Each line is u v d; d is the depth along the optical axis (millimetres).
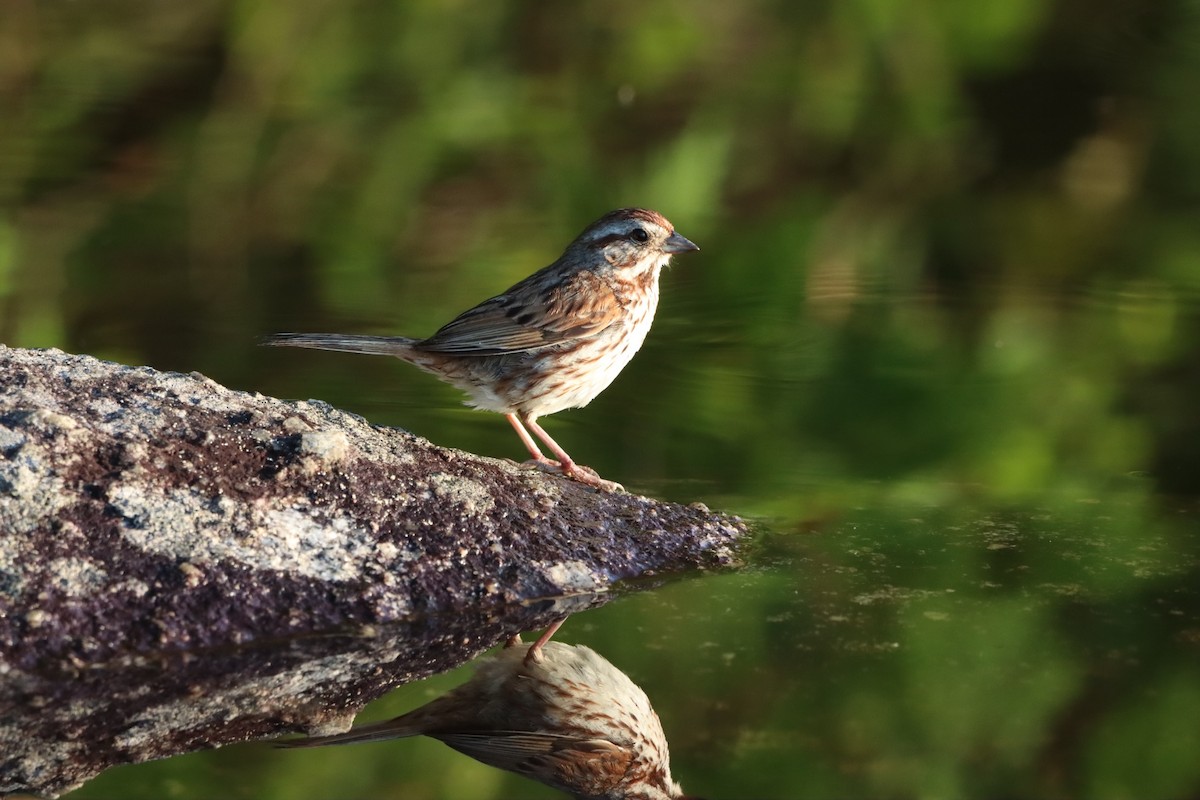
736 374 13883
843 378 13812
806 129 19469
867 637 8195
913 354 14312
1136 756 7156
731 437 12359
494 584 8500
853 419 12914
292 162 18016
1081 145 19234
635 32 20125
